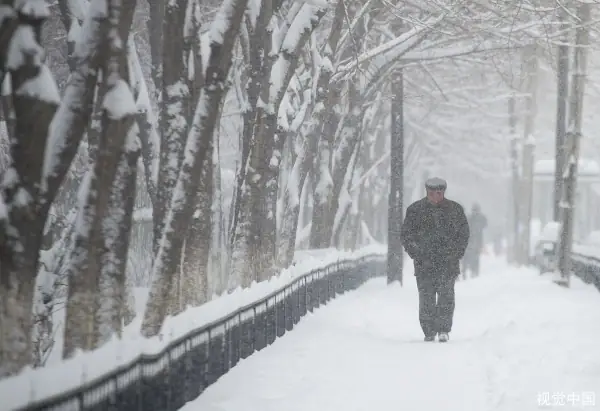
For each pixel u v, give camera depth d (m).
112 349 20.25
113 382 20.20
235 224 48.00
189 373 26.77
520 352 36.03
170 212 29.14
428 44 75.56
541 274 96.25
